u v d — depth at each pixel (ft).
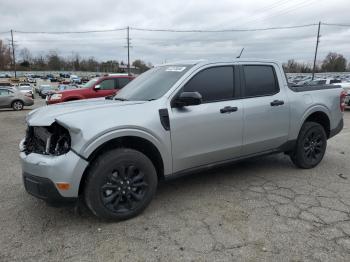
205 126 13.30
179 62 14.98
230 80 14.40
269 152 15.97
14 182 16.08
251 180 15.96
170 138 12.48
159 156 12.44
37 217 12.23
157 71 15.14
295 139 16.74
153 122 12.00
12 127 36.06
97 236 10.87
